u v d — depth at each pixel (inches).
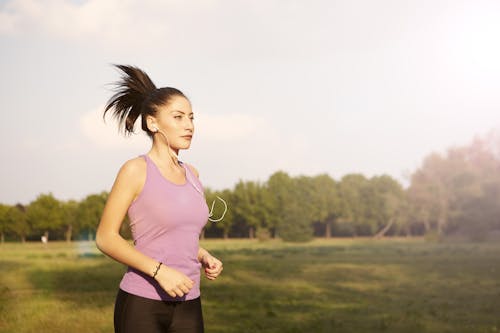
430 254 1296.8
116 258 89.3
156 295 90.9
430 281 640.4
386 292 529.7
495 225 2544.3
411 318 359.9
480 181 2645.2
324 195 3560.5
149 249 92.6
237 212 3459.6
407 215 3122.5
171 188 93.5
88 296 478.0
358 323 341.7
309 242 2849.4
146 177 92.7
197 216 95.3
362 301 456.4
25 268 881.5
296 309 406.9
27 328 315.0
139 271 91.7
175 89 98.2
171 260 92.9
